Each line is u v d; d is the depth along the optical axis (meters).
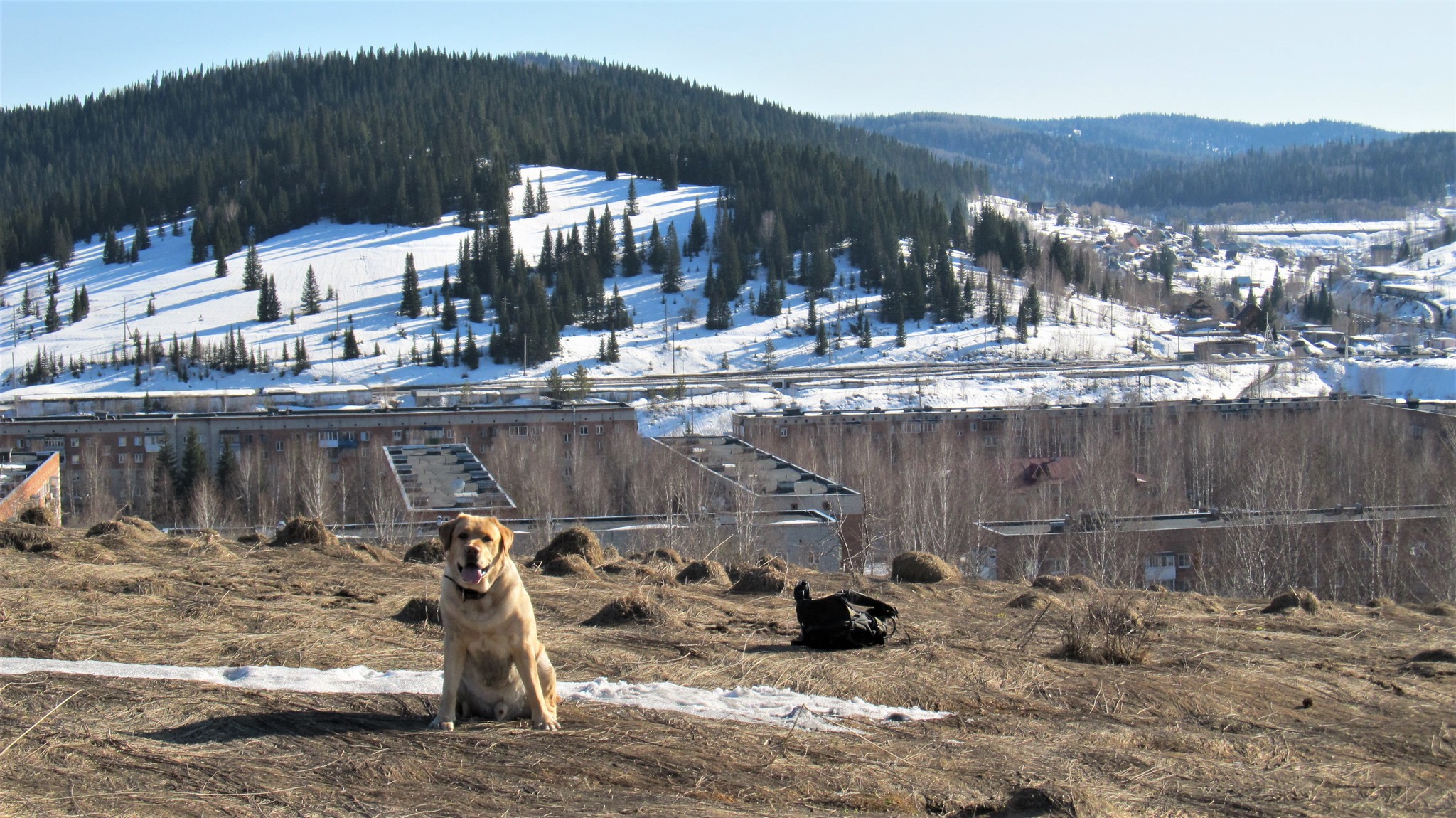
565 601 10.95
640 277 150.38
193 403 79.06
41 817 4.62
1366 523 38.94
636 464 53.69
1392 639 11.46
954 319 130.38
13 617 8.55
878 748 6.44
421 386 97.50
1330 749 7.44
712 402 87.25
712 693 7.39
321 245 165.25
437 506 40.59
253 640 8.23
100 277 156.12
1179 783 6.39
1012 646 9.84
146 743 5.65
